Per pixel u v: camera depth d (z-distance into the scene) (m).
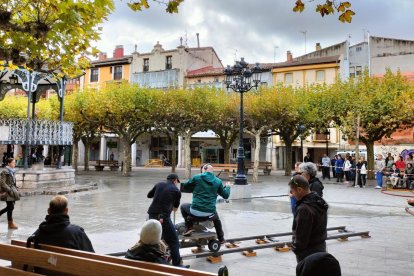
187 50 48.91
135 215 11.29
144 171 37.25
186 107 27.20
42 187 17.31
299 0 4.84
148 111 27.94
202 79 46.69
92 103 27.83
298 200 3.96
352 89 27.42
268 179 27.52
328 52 46.53
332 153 44.06
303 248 3.73
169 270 2.94
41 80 21.53
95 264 2.93
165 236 5.68
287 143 31.81
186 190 6.77
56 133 19.14
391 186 20.81
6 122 16.94
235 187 15.54
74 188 17.72
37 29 5.41
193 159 48.94
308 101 28.91
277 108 25.12
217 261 6.45
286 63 45.66
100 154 51.84
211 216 6.57
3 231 8.74
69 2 4.96
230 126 29.83
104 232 8.82
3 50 5.66
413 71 41.22
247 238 7.41
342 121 26.06
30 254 3.39
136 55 50.56
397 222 10.52
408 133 27.34
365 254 6.97
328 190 19.75
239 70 16.11
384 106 24.38
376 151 35.75
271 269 6.02
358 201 15.20
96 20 5.59
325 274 2.09
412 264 6.32
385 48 44.12
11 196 8.96
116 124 28.89
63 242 3.79
